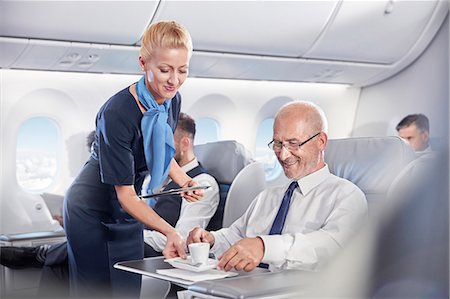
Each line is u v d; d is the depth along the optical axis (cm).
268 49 325
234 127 383
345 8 324
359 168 202
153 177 219
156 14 283
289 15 315
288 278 140
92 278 232
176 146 300
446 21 348
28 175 323
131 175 206
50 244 292
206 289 133
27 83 310
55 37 273
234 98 375
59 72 317
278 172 401
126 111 207
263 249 158
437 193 120
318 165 189
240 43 315
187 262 165
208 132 379
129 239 237
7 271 266
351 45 344
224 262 155
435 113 358
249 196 274
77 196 228
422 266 115
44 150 327
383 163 196
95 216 229
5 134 311
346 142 211
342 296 119
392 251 117
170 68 195
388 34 346
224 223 268
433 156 125
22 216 317
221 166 304
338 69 360
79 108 327
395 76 380
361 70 367
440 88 361
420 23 349
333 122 405
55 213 321
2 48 269
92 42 282
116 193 229
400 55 363
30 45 271
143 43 197
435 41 354
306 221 184
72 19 269
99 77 329
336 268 123
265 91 384
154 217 202
